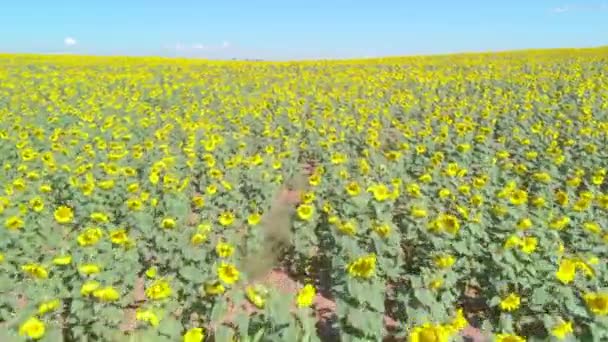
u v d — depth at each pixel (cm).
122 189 602
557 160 686
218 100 1327
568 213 519
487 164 720
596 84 1381
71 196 612
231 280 330
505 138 870
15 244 463
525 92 1294
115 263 398
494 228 457
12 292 403
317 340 287
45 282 370
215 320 329
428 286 351
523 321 356
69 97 1340
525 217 488
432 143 802
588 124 914
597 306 297
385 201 504
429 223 439
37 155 718
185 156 764
